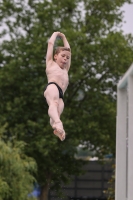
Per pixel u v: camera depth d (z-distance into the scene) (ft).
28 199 171.22
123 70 228.63
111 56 224.33
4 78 223.92
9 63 225.35
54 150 225.35
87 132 222.69
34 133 222.28
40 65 222.28
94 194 285.64
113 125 229.25
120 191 138.82
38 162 226.99
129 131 122.21
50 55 73.67
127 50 228.43
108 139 227.81
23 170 173.27
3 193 158.40
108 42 220.23
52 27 229.45
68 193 286.46
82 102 231.30
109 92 239.50
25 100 222.28
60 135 65.41
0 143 170.19
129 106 123.65
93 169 287.89
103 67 226.99
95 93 228.84
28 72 225.35
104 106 223.92
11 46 235.81
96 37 222.89
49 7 227.40
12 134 209.87
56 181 239.91
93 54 222.89
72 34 216.33
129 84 124.57
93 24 233.55
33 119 229.25
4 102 228.63
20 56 225.76
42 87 216.95
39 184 232.12
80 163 240.94
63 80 71.61
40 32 224.12
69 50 73.92
